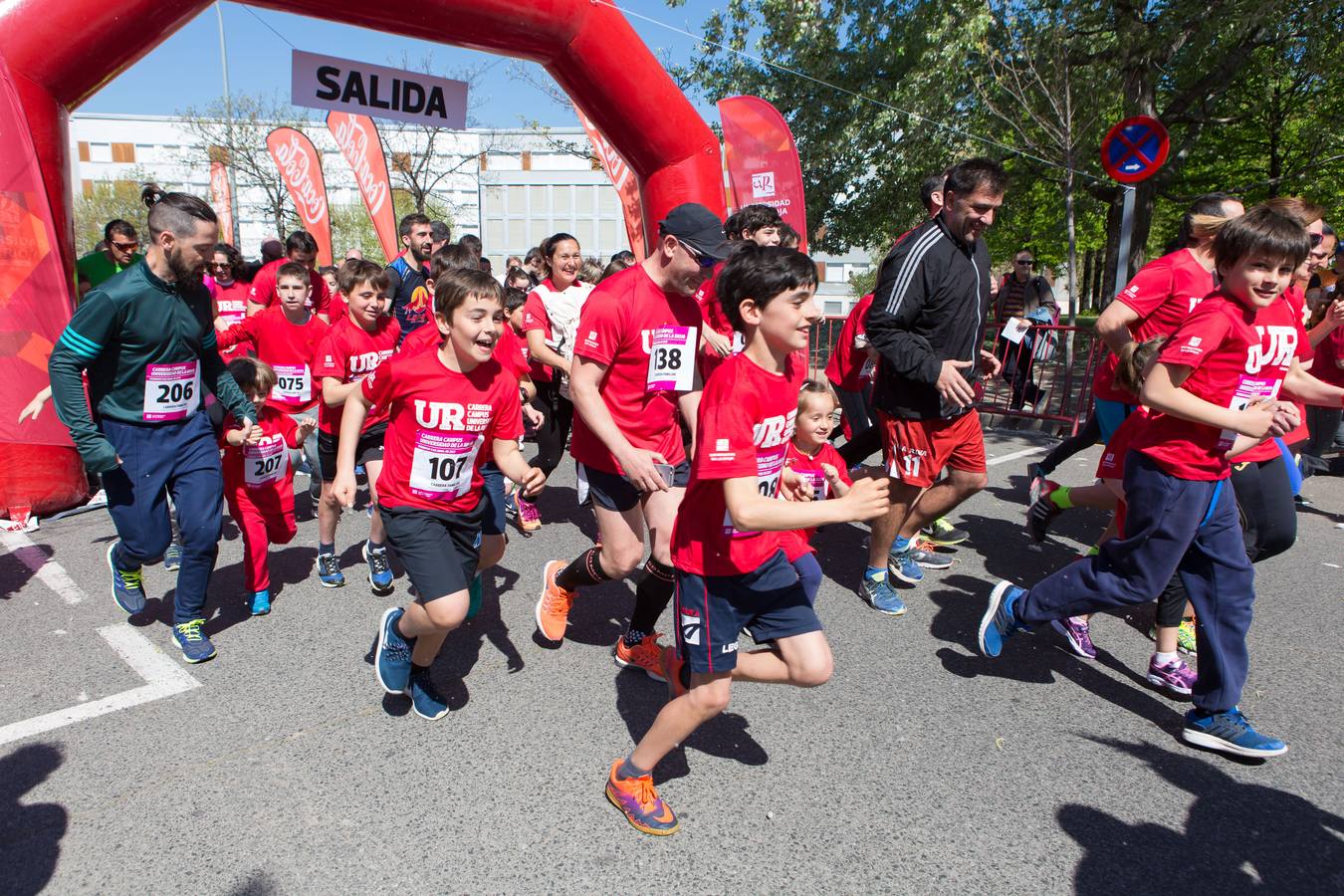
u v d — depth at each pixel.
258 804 2.55
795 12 14.30
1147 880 2.29
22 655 3.55
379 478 2.96
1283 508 3.34
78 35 4.17
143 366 3.26
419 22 4.56
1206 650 2.89
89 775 2.70
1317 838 2.48
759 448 2.31
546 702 3.20
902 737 2.98
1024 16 12.80
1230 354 2.76
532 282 7.56
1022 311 10.72
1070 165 12.16
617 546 3.29
